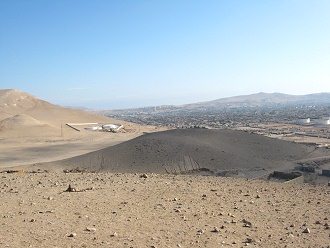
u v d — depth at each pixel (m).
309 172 50.00
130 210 14.62
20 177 24.81
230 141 68.25
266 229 12.60
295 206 15.91
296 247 10.83
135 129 165.25
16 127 136.75
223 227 12.65
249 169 55.25
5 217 13.29
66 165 55.94
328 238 11.70
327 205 16.12
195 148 60.91
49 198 16.39
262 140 71.31
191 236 11.61
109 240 10.98
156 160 56.25
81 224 12.55
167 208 15.09
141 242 10.88
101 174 27.30
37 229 11.87
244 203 16.28
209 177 25.17
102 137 127.94
